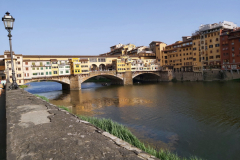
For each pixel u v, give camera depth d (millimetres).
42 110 8570
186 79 100938
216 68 88000
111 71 94062
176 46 112062
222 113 32719
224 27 86000
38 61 73062
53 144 4621
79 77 78812
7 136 5152
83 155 4059
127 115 33375
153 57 122125
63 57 86188
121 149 4492
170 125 27141
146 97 53281
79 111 37594
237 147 19703
